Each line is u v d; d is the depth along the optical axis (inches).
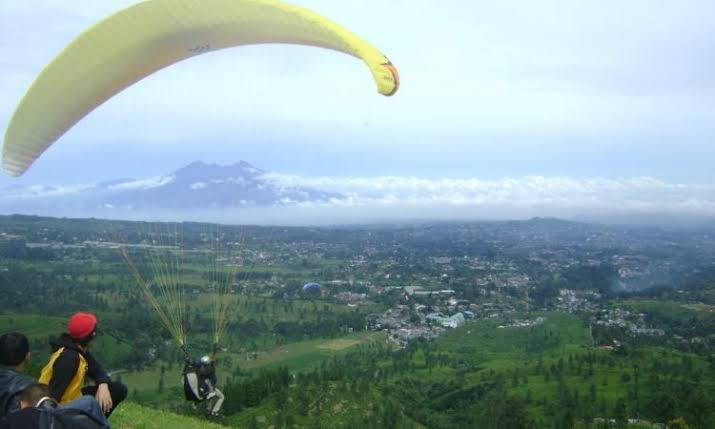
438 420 2073.1
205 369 382.6
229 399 1822.1
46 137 417.1
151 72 434.3
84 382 273.4
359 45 329.7
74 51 377.1
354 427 1797.5
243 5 364.2
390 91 313.3
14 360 233.6
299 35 374.9
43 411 193.5
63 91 395.2
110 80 413.7
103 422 213.8
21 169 414.3
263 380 1941.4
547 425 2003.0
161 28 386.9
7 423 189.3
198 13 376.2
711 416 1900.8
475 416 2119.8
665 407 1998.0
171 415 516.7
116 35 380.5
